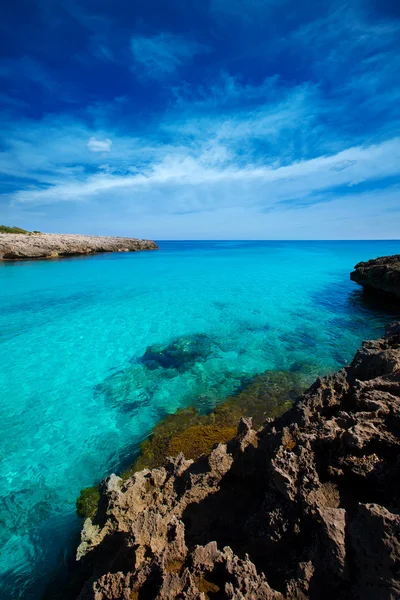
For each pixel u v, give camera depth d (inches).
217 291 1067.9
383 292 960.3
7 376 467.8
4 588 187.3
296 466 173.6
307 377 434.9
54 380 455.2
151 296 986.7
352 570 122.6
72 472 284.0
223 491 203.2
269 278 1366.9
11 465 293.9
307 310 812.0
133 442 321.1
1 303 881.5
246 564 137.3
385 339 351.3
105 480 200.5
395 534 118.9
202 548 146.9
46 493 261.1
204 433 313.6
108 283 1210.0
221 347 561.3
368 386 232.5
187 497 195.0
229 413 348.8
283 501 164.9
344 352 527.8
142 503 192.1
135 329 668.1
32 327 679.1
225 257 2551.7
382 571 115.1
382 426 186.1
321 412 232.1
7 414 375.6
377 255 2691.9
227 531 178.7
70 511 243.6
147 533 159.3
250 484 204.7
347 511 151.9
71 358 528.4
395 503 147.1
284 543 154.5
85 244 2406.5
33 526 229.9
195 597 128.2
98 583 143.0
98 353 547.8
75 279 1288.1
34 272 1456.7
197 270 1649.9
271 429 225.1
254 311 805.9
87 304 879.7
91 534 183.3
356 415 201.5
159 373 468.8
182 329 665.6
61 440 328.5
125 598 137.1
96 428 346.6
